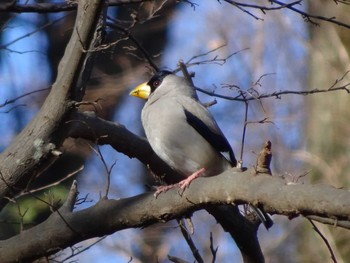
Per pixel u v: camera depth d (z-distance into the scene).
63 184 16.23
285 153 16.81
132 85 16.89
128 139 10.43
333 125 16.56
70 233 8.27
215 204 7.77
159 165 10.83
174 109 10.59
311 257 15.97
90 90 16.94
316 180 16.33
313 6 16.83
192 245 8.69
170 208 8.08
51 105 8.65
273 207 7.16
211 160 10.57
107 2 9.80
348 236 15.35
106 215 8.25
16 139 8.87
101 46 8.56
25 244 8.27
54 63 17.34
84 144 15.91
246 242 9.31
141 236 16.61
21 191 9.11
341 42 16.64
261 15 18.38
